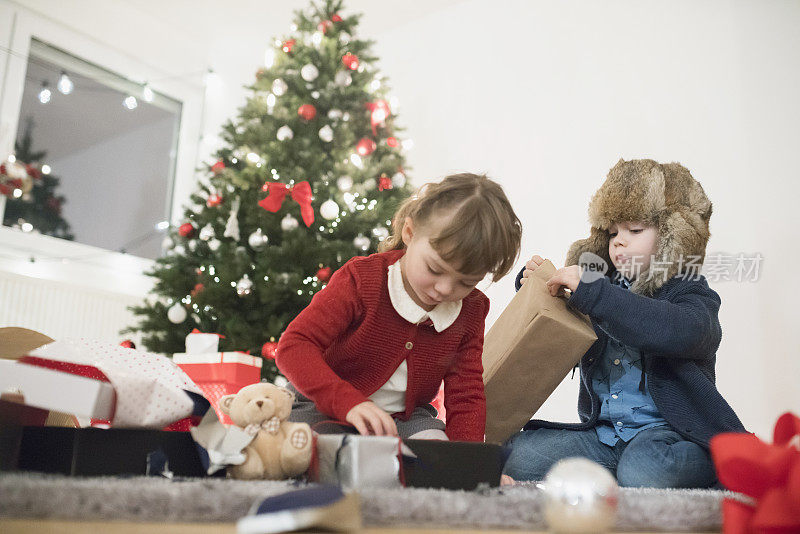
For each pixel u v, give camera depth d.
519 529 0.64
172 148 3.79
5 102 3.07
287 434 0.85
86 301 3.05
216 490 0.62
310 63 2.82
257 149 2.74
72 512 0.56
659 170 1.38
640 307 1.21
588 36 3.03
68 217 3.27
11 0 3.14
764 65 2.55
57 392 0.78
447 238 0.98
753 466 0.58
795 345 2.29
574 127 2.99
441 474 0.81
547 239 2.96
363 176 2.71
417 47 3.61
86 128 3.40
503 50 3.29
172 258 2.73
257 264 2.54
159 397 0.83
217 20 3.73
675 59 2.77
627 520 0.67
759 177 2.48
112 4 3.51
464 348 1.19
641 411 1.30
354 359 1.12
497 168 3.19
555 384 1.27
